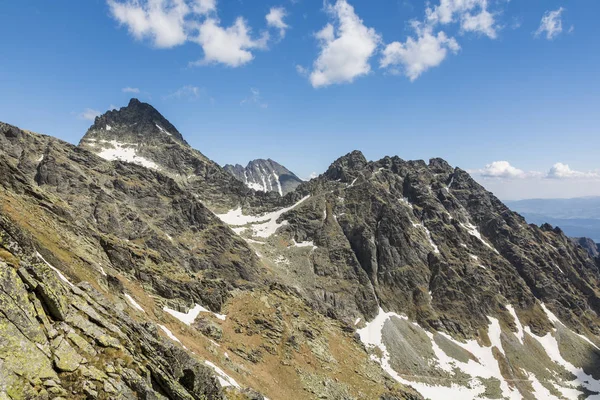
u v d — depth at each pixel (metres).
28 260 27.08
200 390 34.28
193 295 94.62
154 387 27.80
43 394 19.86
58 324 25.20
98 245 81.69
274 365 84.50
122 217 130.00
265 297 117.75
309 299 148.62
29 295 24.16
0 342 20.16
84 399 21.47
